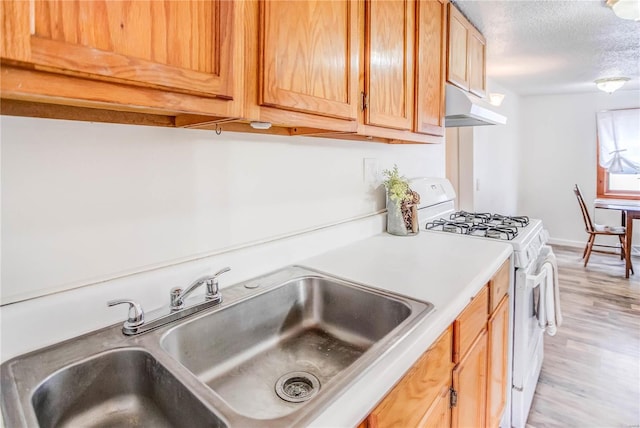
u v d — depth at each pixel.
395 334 0.82
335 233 1.55
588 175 5.06
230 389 0.92
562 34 2.40
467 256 1.43
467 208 3.85
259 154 1.22
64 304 0.78
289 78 0.85
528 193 5.50
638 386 2.03
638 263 4.34
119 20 0.55
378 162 1.88
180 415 0.66
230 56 0.71
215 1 0.68
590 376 2.13
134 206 0.91
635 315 2.93
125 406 0.75
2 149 0.71
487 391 1.35
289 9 0.84
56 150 0.77
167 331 0.84
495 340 1.42
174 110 0.65
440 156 2.65
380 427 0.68
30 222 0.75
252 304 1.04
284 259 1.30
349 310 1.12
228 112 0.73
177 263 1.00
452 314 0.96
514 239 1.72
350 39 1.04
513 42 2.57
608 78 3.72
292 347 1.12
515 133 5.20
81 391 0.71
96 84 0.54
